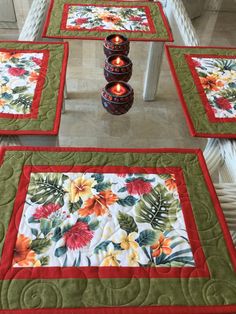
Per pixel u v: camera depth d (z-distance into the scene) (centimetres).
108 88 113
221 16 306
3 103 98
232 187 93
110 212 75
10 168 82
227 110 105
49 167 83
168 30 142
